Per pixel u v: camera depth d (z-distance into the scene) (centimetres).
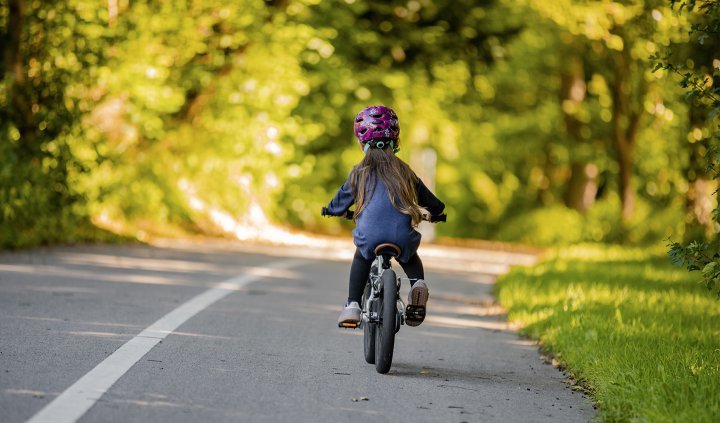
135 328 2656
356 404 1919
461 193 14350
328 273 4912
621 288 4241
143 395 1858
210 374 2106
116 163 6066
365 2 8881
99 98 5938
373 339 2373
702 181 6831
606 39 6594
